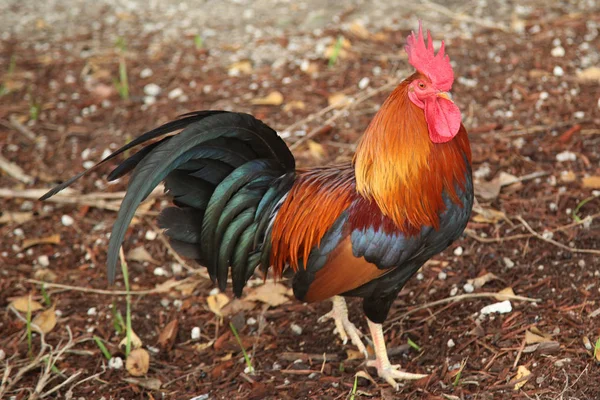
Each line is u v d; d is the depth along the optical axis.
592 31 8.30
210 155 4.33
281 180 4.56
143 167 3.78
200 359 5.07
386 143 4.30
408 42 4.31
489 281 5.37
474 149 6.70
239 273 4.66
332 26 9.05
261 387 4.66
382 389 4.59
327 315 5.19
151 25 9.48
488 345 4.78
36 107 7.67
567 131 6.73
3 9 10.02
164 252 6.12
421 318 5.18
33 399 4.68
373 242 4.27
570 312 4.92
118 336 5.28
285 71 8.16
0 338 5.29
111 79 8.28
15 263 6.03
